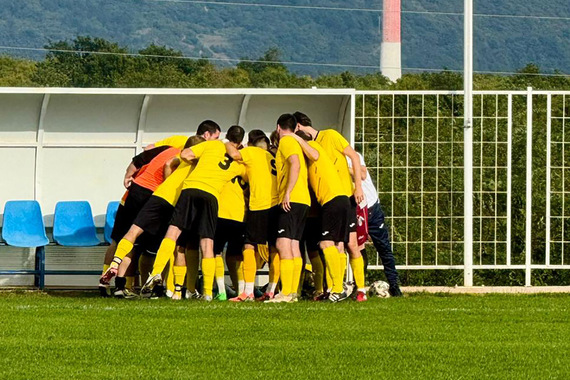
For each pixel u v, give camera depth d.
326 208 27.16
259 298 29.23
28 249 32.34
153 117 32.78
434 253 33.56
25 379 17.50
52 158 32.53
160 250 27.25
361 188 28.25
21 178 32.44
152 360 18.98
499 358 19.41
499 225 35.81
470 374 18.16
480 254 32.28
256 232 27.78
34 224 31.31
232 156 27.66
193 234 28.41
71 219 31.78
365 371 18.31
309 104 33.22
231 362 18.91
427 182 33.22
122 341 20.59
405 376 17.98
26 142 32.34
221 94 31.73
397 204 33.00
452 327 22.66
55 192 32.59
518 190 36.00
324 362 18.97
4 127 32.25
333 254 27.20
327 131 28.50
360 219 29.34
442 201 33.81
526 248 32.38
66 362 18.78
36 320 22.91
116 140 32.78
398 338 21.28
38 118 32.34
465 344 20.67
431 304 26.75
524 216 36.00
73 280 32.47
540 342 21.02
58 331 21.56
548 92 32.09
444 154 34.25
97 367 18.44
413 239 33.16
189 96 32.75
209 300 27.28
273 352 19.70
